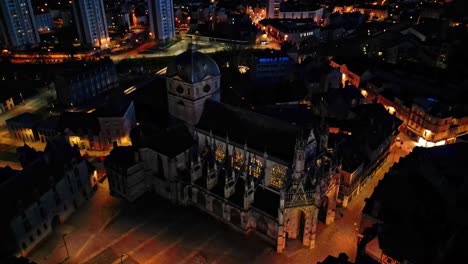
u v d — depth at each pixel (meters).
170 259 82.44
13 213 79.50
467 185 79.81
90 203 101.00
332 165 85.94
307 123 121.50
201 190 92.75
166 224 92.50
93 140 127.38
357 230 90.44
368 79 170.88
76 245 86.75
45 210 88.06
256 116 92.00
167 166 95.94
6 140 138.25
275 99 158.50
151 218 94.56
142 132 108.69
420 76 166.62
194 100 98.19
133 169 97.94
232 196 89.06
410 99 142.00
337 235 89.00
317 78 166.75
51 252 84.81
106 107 130.75
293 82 172.12
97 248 85.69
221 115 98.00
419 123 130.25
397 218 78.88
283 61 183.75
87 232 90.69
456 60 189.62
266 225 84.88
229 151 94.94
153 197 102.38
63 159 95.62
